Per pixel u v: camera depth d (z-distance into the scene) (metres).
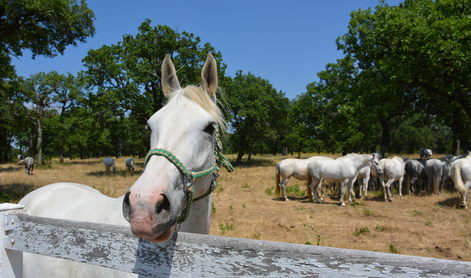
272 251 0.81
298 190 10.64
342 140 28.42
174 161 1.11
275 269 0.80
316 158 9.06
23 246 1.30
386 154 18.88
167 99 1.69
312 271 0.76
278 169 9.61
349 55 14.69
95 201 2.34
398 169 9.26
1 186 10.30
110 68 15.71
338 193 10.70
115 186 11.83
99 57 15.97
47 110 28.45
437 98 14.88
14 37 8.27
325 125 14.54
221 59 18.22
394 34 10.99
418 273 0.68
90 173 17.56
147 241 0.99
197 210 1.60
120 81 16.47
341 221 6.55
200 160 1.28
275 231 5.78
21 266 1.42
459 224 6.15
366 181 9.64
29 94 26.70
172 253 0.94
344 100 13.02
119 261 1.03
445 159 13.37
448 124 18.05
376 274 0.71
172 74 1.72
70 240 1.16
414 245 4.92
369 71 12.57
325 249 0.77
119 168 22.69
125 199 1.00
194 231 1.61
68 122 31.19
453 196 9.12
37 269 1.97
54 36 8.78
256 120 26.75
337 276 0.74
